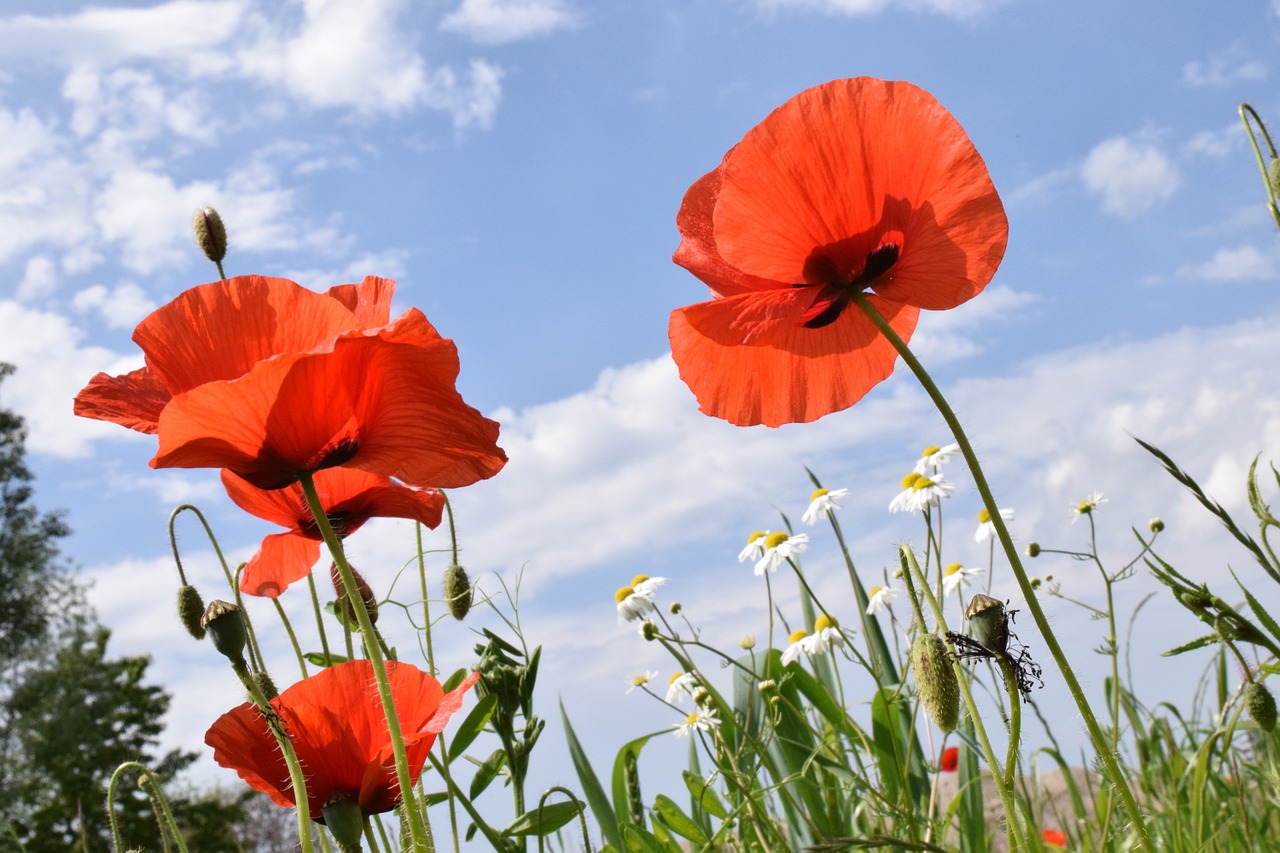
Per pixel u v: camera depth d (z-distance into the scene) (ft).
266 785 1.53
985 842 2.29
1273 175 1.69
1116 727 1.96
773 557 2.62
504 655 1.91
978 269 1.48
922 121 1.46
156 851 15.56
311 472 1.43
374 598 1.72
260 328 1.42
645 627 2.37
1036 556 2.37
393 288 1.53
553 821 1.82
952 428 1.40
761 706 2.57
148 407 1.46
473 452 1.47
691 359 1.59
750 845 2.21
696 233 1.58
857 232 1.49
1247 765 1.99
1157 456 1.57
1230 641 1.61
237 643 1.39
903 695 2.21
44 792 17.03
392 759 1.51
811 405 1.61
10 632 19.19
